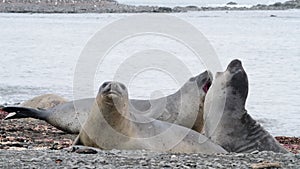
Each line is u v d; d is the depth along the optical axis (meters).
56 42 109.56
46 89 46.38
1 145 20.33
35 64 68.31
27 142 21.77
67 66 66.00
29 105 32.53
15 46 97.94
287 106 40.53
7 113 31.44
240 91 20.77
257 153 17.14
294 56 83.12
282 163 15.58
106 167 14.27
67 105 26.25
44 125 27.53
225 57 80.75
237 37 128.12
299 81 54.81
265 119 35.41
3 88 46.53
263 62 73.88
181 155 16.50
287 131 31.64
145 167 14.45
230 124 20.48
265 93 46.66
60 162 14.79
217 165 14.97
